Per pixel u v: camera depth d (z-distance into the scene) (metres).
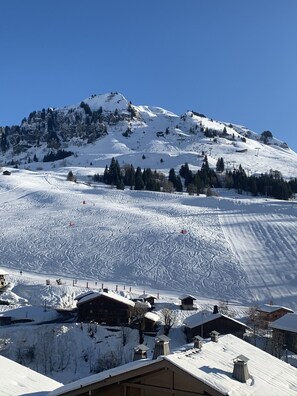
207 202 162.88
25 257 106.88
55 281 91.06
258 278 92.75
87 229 124.81
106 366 54.00
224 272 95.62
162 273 96.31
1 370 25.17
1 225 132.00
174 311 74.56
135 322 65.81
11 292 82.50
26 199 166.75
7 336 58.28
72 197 168.00
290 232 121.44
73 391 19.86
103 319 66.75
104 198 171.25
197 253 105.81
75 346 57.97
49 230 125.06
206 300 83.31
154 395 19.16
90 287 87.44
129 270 98.31
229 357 21.75
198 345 22.17
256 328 69.12
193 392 18.56
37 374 26.47
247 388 18.64
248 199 175.38
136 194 180.00
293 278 92.69
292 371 23.38
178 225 127.69
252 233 121.50
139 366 18.98
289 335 62.53
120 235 119.19
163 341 21.62
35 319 69.06
